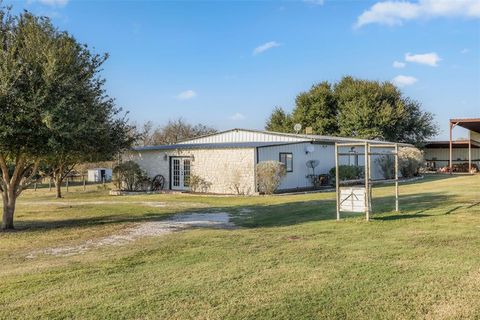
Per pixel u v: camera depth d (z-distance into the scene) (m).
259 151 22.98
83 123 10.60
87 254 8.05
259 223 11.63
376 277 5.73
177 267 6.69
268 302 4.93
